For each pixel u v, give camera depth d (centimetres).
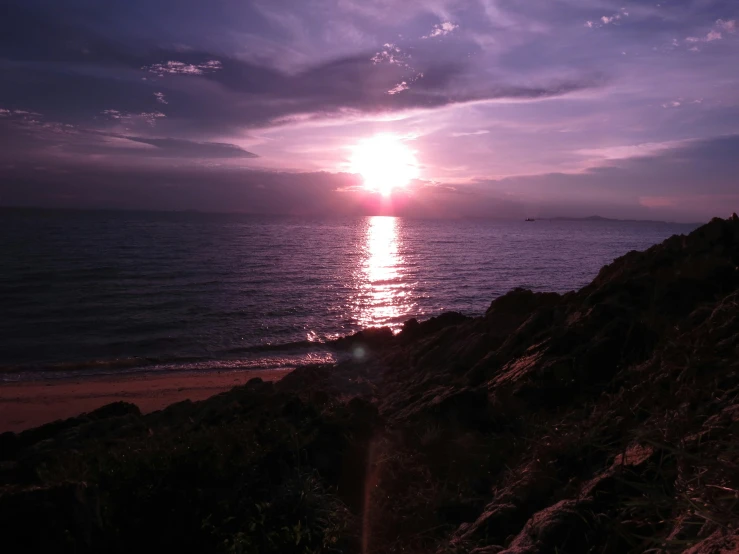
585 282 4219
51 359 1967
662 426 310
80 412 1333
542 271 5038
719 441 249
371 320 2662
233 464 404
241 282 3978
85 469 410
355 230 16562
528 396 494
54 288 3609
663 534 231
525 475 351
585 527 256
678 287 584
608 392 460
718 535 191
